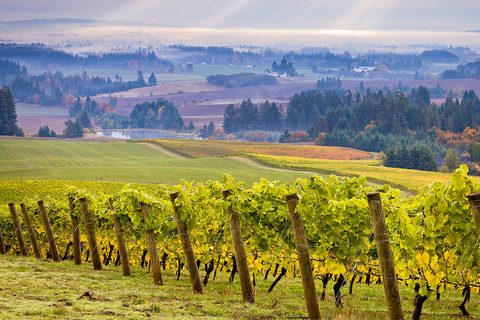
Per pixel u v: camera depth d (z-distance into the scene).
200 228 18.80
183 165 137.00
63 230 29.78
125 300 12.57
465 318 13.21
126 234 22.97
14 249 34.03
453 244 11.76
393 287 9.98
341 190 15.99
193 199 18.14
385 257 10.03
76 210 23.31
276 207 15.22
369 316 12.90
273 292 17.36
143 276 20.23
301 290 18.64
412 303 16.44
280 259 16.55
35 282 14.12
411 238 11.48
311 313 11.86
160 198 18.59
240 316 11.77
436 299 17.39
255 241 15.63
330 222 13.25
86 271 19.42
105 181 95.69
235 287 18.17
